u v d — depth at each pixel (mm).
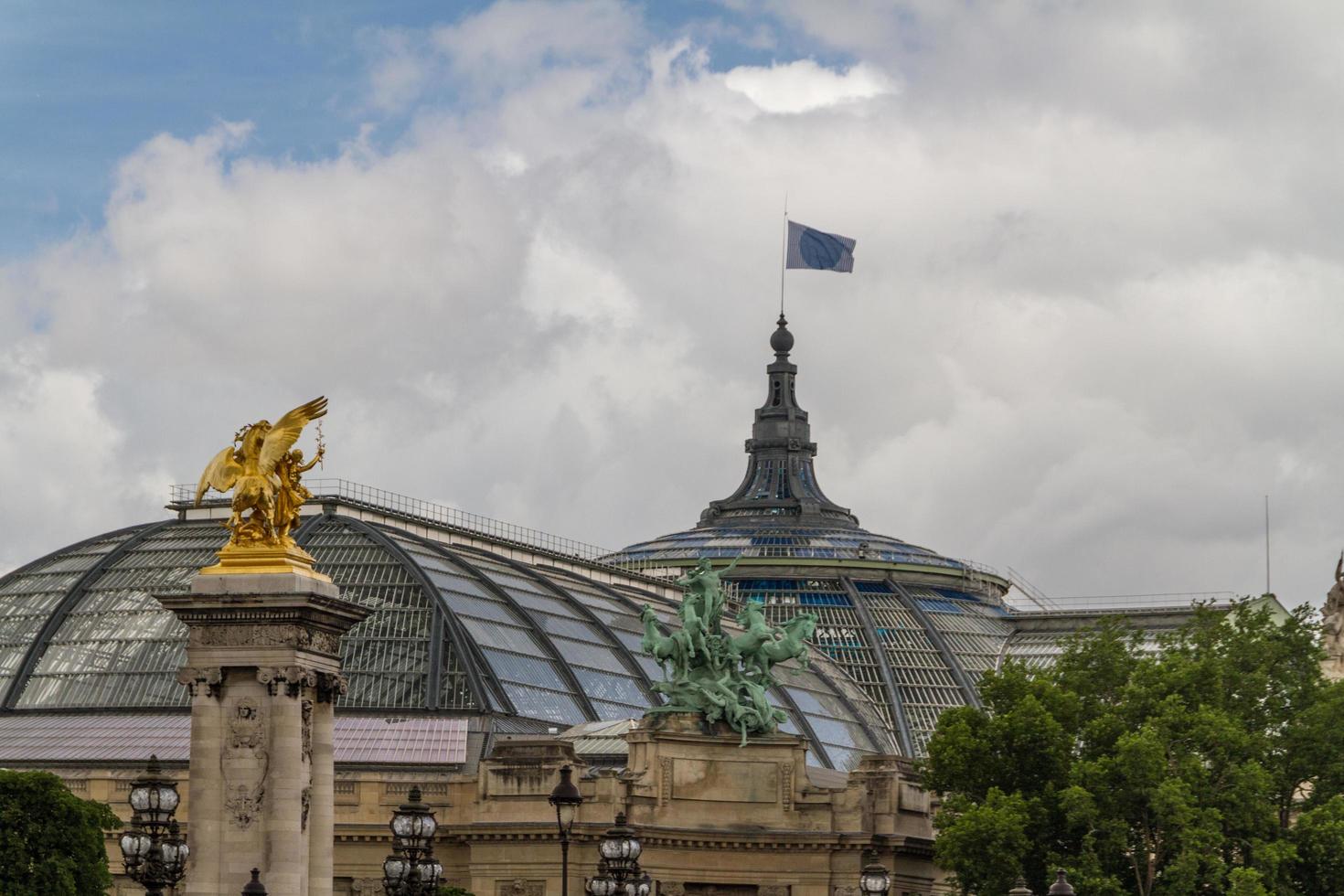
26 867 150500
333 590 122688
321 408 123562
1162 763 196750
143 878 109250
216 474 121688
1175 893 192000
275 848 117438
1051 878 196250
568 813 130750
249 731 118500
